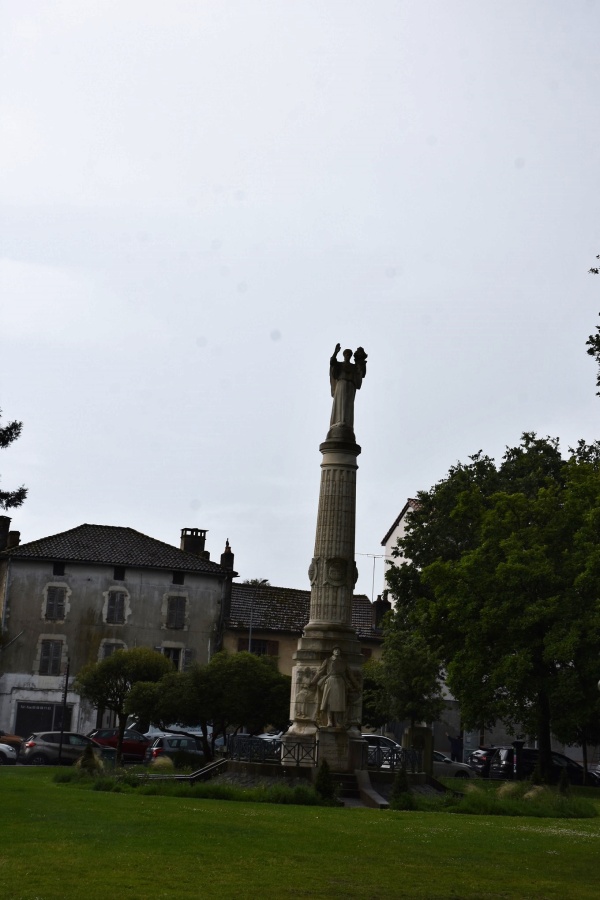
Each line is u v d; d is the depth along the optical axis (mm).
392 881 14383
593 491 41531
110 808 21594
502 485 51688
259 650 65250
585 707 39625
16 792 24266
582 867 16703
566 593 39969
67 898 11883
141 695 42062
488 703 41625
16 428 38875
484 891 13977
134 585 64062
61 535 65812
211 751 42000
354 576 35531
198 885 13141
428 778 32938
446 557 51531
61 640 62406
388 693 52938
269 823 20531
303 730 33500
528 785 32094
